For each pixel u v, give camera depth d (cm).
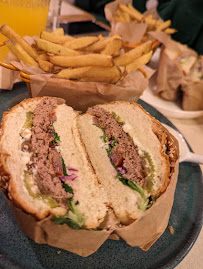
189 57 32
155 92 32
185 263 18
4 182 15
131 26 30
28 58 21
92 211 16
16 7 24
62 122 20
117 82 23
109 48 22
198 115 30
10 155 16
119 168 18
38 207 15
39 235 15
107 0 44
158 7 42
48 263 15
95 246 15
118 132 20
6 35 21
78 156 19
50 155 18
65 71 21
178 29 38
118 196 17
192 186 21
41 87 21
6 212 16
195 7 36
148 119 20
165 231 18
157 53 40
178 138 24
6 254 14
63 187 17
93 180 18
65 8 42
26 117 19
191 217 19
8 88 23
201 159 22
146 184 17
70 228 14
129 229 15
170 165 18
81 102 23
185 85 29
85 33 37
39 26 27
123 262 16
